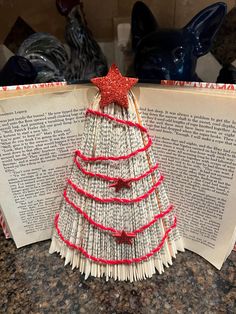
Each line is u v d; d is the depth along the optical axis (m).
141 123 0.36
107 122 0.33
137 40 0.43
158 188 0.39
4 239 0.48
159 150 0.39
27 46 0.43
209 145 0.35
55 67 0.43
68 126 0.37
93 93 0.35
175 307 0.38
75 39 0.42
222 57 0.46
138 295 0.39
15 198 0.41
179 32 0.38
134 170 0.35
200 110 0.33
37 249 0.46
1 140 0.36
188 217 0.42
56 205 0.44
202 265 0.43
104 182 0.35
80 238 0.40
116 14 0.47
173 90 0.33
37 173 0.40
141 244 0.38
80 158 0.37
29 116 0.35
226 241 0.40
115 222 0.37
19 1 0.44
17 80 0.38
